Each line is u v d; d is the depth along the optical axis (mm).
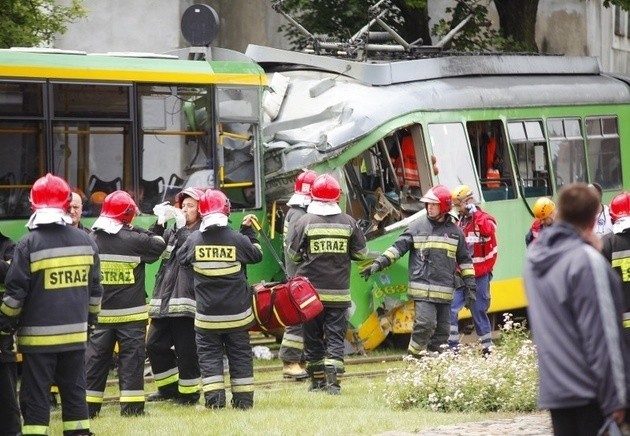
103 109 35781
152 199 36625
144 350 27812
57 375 23203
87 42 59406
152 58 37219
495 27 70062
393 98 40906
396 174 41781
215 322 28031
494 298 43594
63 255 22766
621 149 49688
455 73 43781
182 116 37312
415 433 24625
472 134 43719
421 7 55781
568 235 16016
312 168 39219
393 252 32781
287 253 31125
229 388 33156
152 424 26203
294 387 32406
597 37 74562
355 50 43875
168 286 29203
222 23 65312
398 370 32469
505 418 26828
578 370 15625
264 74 39156
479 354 31688
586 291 15508
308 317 29719
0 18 42438
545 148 46188
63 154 35000
